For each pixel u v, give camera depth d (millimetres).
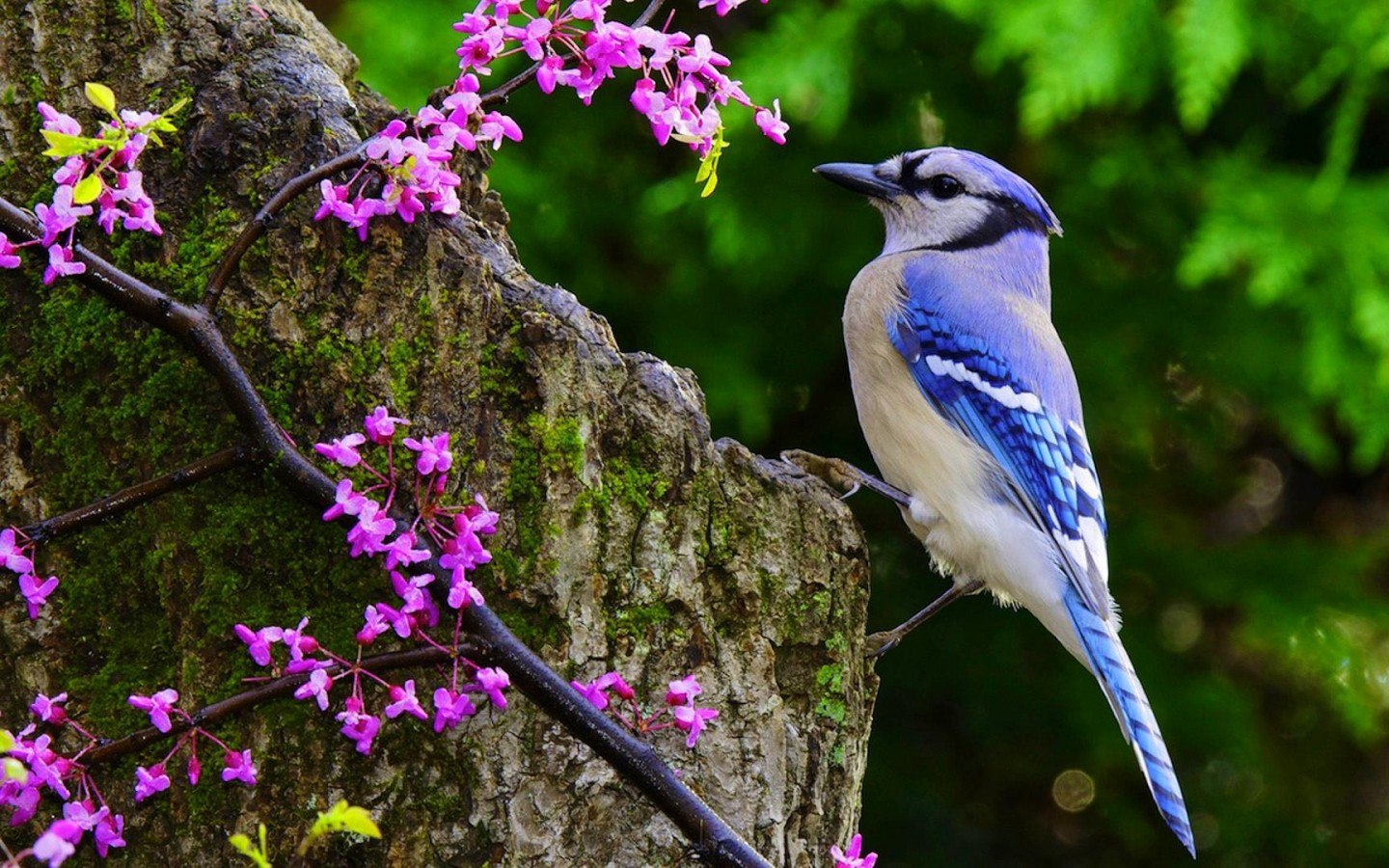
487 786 5043
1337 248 10781
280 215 5121
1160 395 12414
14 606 5094
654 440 5312
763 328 12469
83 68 5320
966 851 12992
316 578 5066
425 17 11258
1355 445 13812
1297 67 11188
